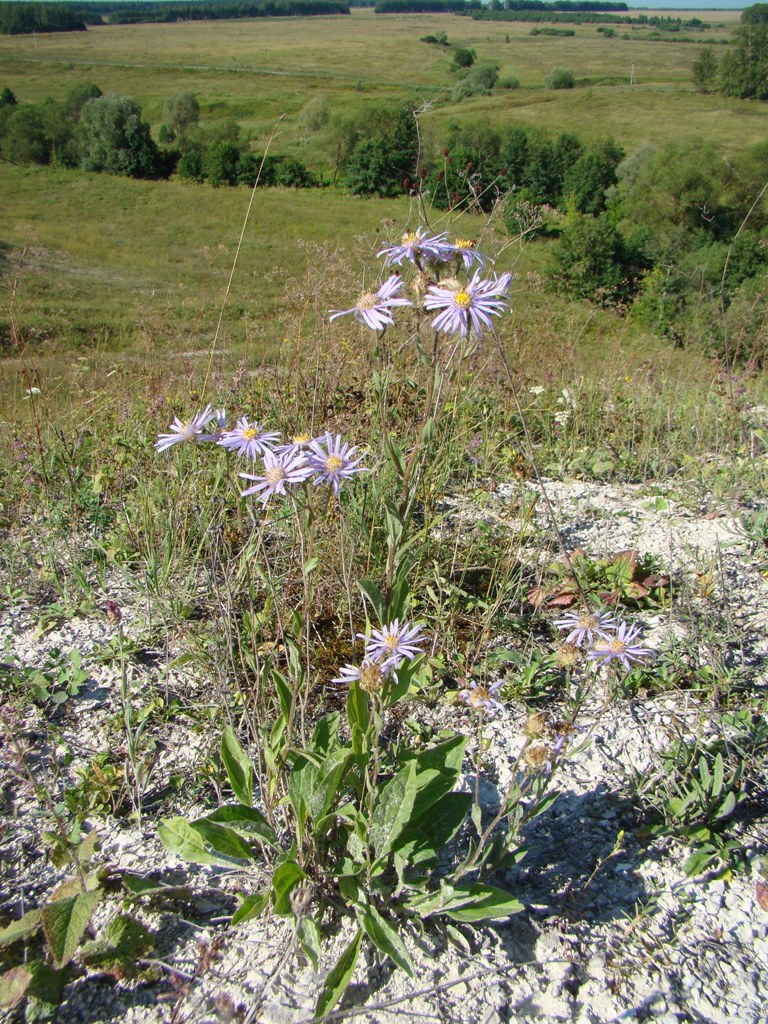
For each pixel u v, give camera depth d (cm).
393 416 369
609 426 541
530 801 248
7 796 250
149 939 203
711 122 6769
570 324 716
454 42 16775
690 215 2767
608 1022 192
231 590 283
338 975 188
